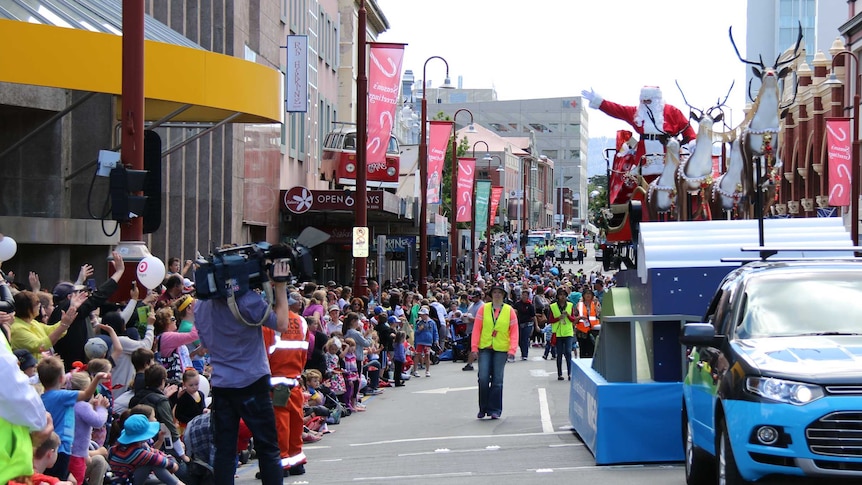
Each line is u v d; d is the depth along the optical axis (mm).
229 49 31297
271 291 9008
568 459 13492
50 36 15094
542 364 32188
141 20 13820
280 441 12477
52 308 12164
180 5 27688
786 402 8344
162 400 11656
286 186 41750
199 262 9000
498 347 18438
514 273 69188
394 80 29766
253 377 9062
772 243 13922
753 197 21344
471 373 30766
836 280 9930
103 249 23125
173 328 13547
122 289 14008
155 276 13750
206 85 17359
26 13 15320
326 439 16953
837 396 8273
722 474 9195
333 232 43156
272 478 9172
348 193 37781
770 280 9961
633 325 12945
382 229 54844
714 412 9367
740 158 21656
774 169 21125
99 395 10031
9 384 5891
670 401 12867
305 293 22375
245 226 34656
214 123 23859
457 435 16609
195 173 29141
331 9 53188
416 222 40062
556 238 128750
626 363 13305
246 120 21062
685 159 23688
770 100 20906
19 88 20203
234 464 9188
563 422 17594
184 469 11758
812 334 9352
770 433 8383
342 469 13523
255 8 34406
